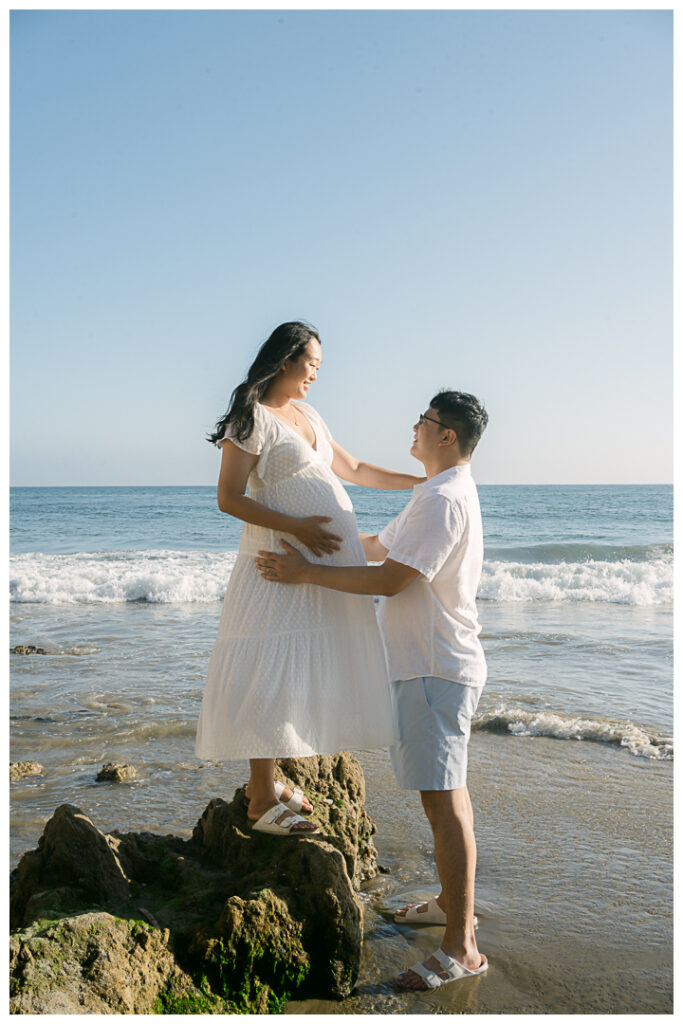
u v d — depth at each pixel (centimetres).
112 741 563
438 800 295
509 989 280
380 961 301
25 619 1152
